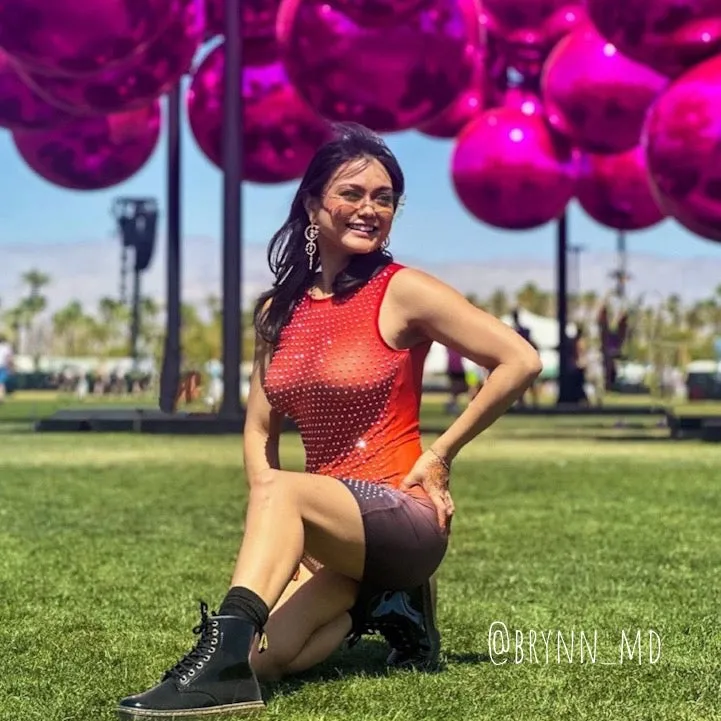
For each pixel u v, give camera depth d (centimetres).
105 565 443
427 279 278
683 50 913
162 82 1009
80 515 586
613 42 947
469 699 256
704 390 2522
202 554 469
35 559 456
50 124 1130
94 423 1276
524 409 1842
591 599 379
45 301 9281
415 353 279
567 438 1220
